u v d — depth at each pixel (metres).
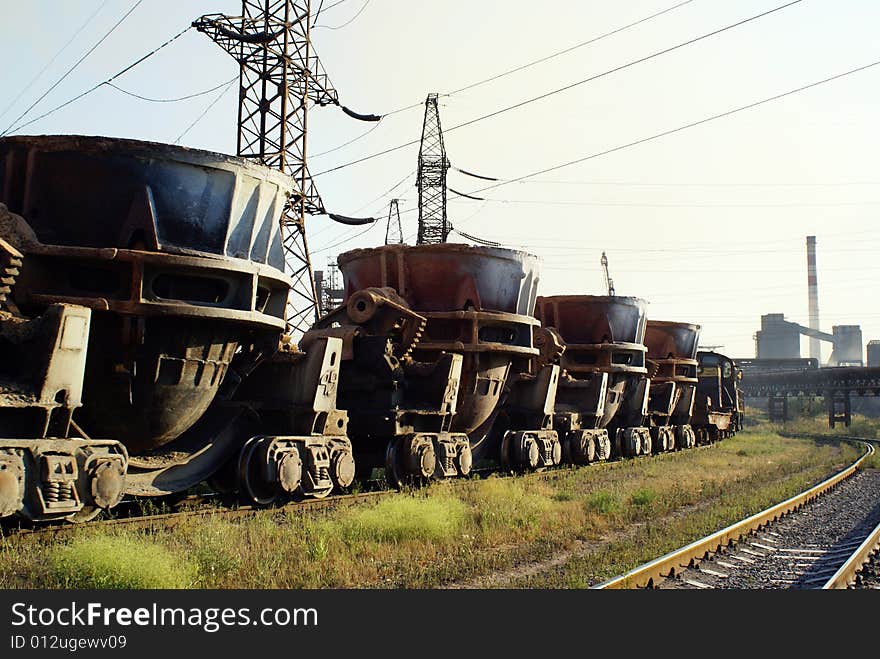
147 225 10.27
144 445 11.20
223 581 7.91
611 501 13.76
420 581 8.21
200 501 13.02
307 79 29.66
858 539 11.28
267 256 11.73
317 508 12.09
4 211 9.86
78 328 9.06
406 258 17.09
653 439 29.70
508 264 17.53
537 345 20.28
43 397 8.73
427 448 15.33
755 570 9.35
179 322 10.52
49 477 8.65
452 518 11.19
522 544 10.59
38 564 7.89
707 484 18.20
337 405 15.77
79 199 10.25
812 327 189.12
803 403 91.88
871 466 25.45
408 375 16.16
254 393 13.48
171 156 10.50
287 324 12.30
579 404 23.84
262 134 28.92
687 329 32.41
